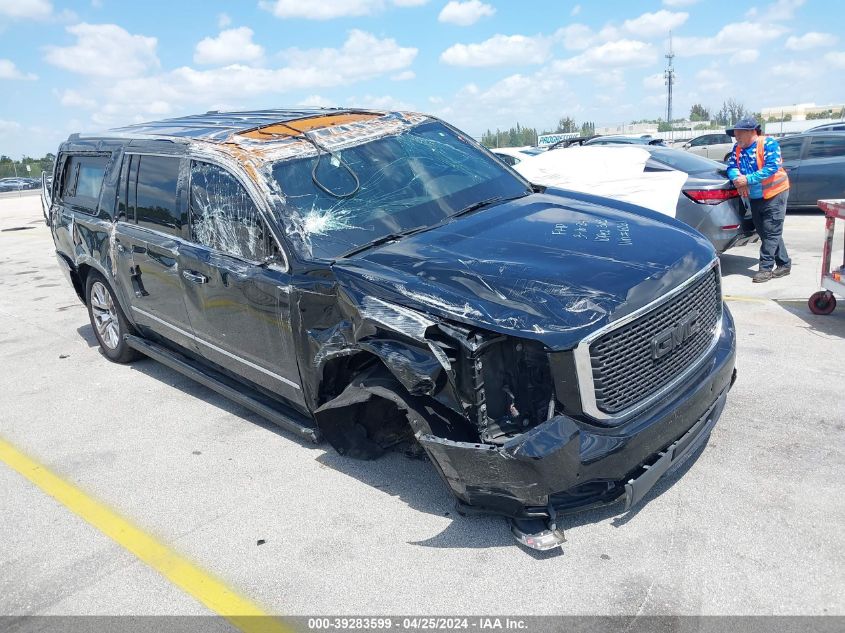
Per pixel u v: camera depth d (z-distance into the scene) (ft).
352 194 13.69
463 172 15.25
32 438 16.37
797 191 40.16
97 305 20.89
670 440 10.53
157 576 10.84
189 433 15.94
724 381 11.66
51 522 12.68
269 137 14.94
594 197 14.82
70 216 20.43
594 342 9.62
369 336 10.78
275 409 14.32
